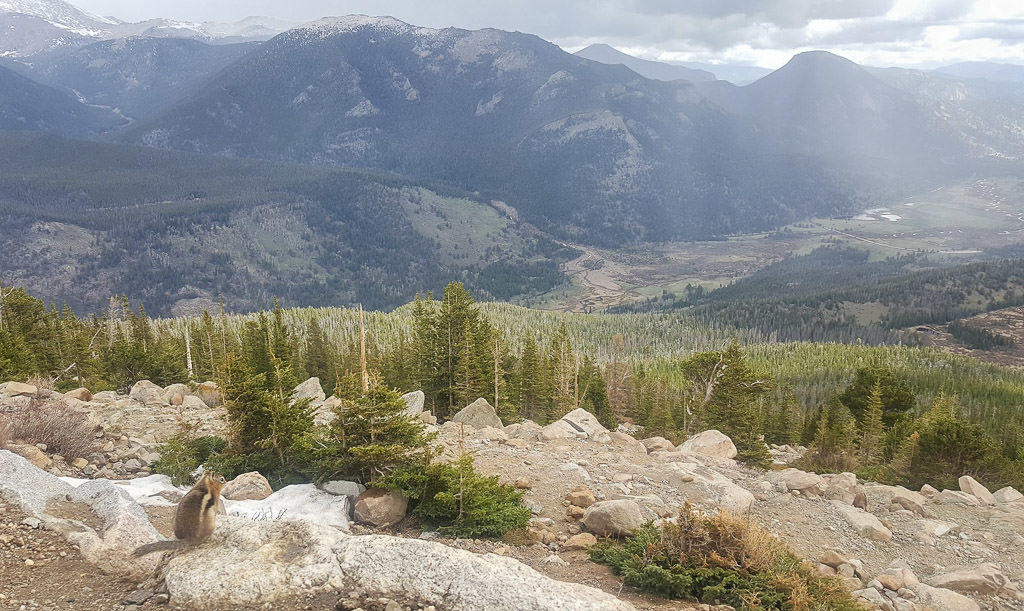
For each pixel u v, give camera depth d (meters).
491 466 15.56
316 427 15.02
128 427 17.75
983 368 180.50
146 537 8.38
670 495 14.38
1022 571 12.88
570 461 16.52
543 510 12.84
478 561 7.58
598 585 9.64
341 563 7.61
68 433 14.52
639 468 16.31
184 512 7.72
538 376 62.91
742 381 38.81
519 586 7.11
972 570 12.09
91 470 13.76
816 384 144.00
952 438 24.44
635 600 9.22
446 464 12.05
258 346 54.34
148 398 22.44
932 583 11.82
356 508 11.44
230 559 7.40
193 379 48.47
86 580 7.42
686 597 9.41
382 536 8.13
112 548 8.01
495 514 11.42
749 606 9.01
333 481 12.30
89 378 46.34
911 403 46.50
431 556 7.64
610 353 193.62
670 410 67.50
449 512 11.50
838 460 28.33
